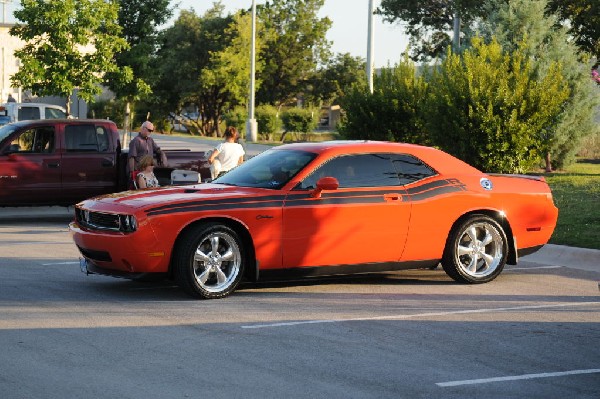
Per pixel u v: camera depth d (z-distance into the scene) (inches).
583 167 1057.5
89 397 239.0
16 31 1058.7
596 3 682.2
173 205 374.9
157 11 1203.9
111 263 379.9
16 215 703.1
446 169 430.3
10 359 276.8
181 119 3449.8
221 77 2859.3
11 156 631.8
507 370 275.0
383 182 411.8
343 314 353.4
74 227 399.5
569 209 651.5
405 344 305.4
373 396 245.3
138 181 555.2
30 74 1045.2
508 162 768.3
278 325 331.3
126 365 272.1
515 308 371.6
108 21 1078.4
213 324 331.6
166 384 252.5
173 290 400.8
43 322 329.4
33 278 424.5
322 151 408.2
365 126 914.7
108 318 338.6
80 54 1069.8
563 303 384.5
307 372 268.1
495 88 773.3
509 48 994.7
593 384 261.4
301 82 3339.1
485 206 431.5
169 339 306.5
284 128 2559.1
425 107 803.4
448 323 339.9
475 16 1230.3
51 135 646.5
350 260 404.5
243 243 389.4
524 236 444.8
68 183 645.9
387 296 394.9
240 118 2466.8
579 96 982.4
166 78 2997.0
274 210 387.2
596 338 319.3
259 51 3019.2
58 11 1034.1
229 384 253.8
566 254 503.8
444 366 278.1
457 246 426.0
